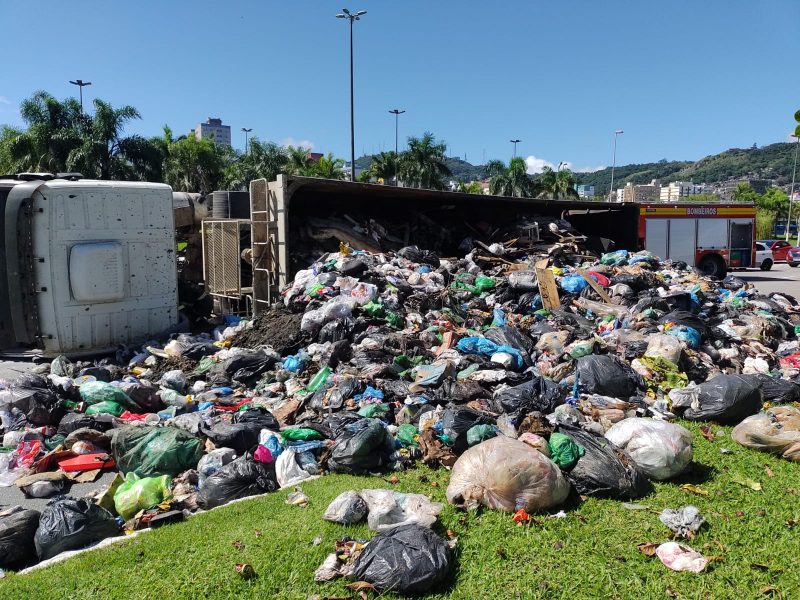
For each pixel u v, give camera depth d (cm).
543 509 407
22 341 829
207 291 1153
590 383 613
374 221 1295
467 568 347
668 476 456
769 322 888
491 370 656
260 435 533
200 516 423
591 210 1631
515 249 1304
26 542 391
